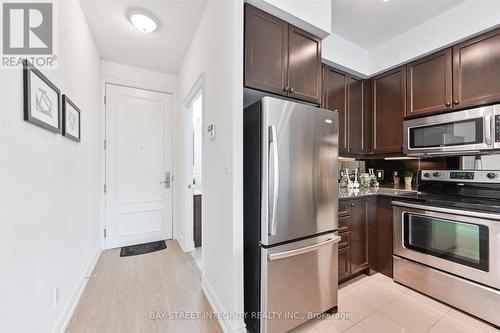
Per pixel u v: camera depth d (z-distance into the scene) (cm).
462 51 193
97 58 271
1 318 95
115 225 303
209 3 189
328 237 167
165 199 335
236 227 145
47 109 136
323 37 186
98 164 281
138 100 317
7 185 100
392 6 195
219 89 168
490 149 176
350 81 250
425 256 194
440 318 167
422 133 217
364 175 276
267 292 140
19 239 108
